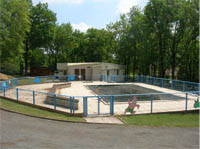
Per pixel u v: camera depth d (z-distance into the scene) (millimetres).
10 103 12398
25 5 31359
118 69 39812
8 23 29562
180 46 35844
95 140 6348
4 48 29422
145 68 41344
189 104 12797
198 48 34219
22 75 44938
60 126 7953
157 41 37781
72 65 32375
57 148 5430
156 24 34469
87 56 54281
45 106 11445
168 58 34375
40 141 5949
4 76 28922
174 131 7828
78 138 6477
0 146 5352
